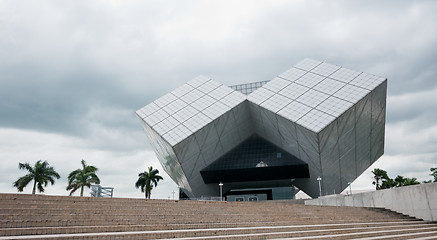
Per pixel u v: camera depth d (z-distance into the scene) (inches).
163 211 482.6
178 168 1493.6
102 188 1384.1
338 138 1267.2
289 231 419.8
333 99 1272.1
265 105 1358.3
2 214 344.2
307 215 575.2
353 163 1573.6
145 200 520.7
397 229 495.2
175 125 1396.4
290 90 1421.0
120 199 498.3
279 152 1620.3
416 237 446.0
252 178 1630.2
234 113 1456.7
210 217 479.5
